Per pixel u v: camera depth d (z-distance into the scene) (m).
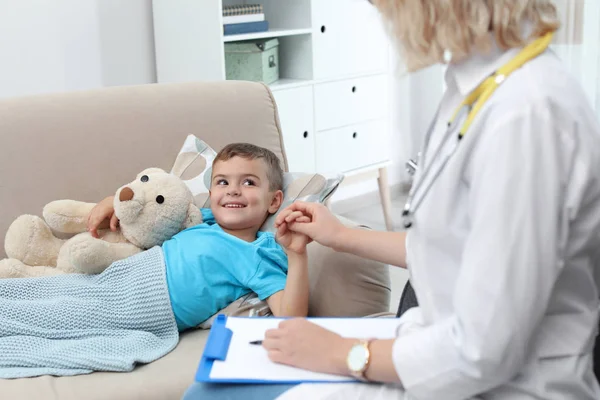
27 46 2.72
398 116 3.88
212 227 1.63
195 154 1.80
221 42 2.73
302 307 1.44
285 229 1.37
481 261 0.81
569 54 2.96
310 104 3.11
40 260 1.62
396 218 3.64
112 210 1.64
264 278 1.53
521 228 0.79
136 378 1.31
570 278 0.88
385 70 3.43
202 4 2.76
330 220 1.30
